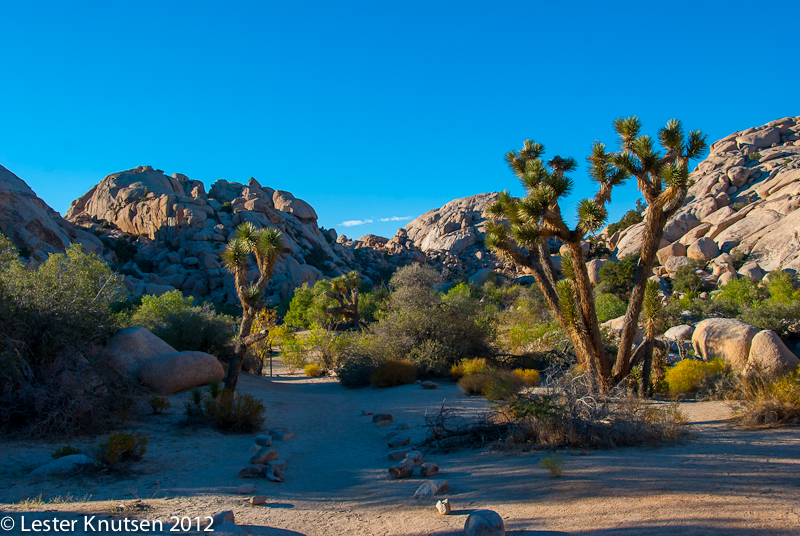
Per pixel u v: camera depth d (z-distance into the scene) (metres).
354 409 12.80
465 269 92.75
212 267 60.94
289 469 6.54
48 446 6.93
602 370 9.17
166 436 8.25
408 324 19.41
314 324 32.38
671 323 22.95
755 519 3.09
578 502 3.94
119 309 26.17
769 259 44.31
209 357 12.96
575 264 9.17
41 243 45.56
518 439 6.80
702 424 7.35
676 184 8.67
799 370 7.79
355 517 4.25
